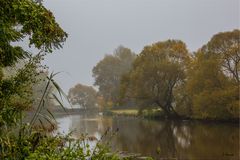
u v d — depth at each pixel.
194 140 29.47
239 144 26.14
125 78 61.91
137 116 64.88
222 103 47.09
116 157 6.59
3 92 6.88
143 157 21.16
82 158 6.14
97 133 34.34
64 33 7.05
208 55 50.81
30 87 7.07
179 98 58.09
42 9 6.51
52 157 5.92
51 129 7.45
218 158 21.00
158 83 58.03
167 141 29.34
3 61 6.75
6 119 6.71
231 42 48.59
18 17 6.23
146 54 59.78
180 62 58.44
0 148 6.45
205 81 48.97
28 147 6.23
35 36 6.56
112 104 92.31
